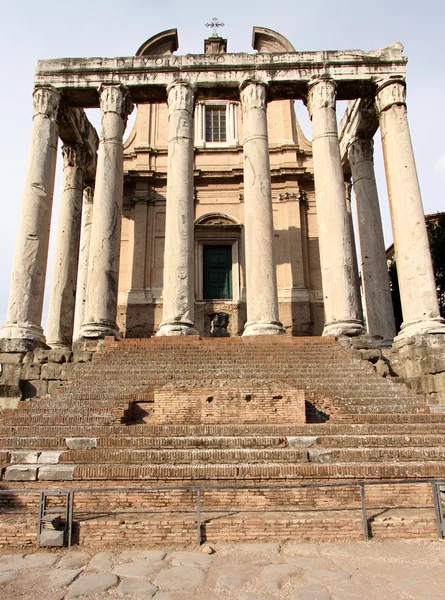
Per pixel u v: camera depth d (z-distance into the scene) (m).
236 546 5.72
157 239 23.61
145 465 7.44
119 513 6.46
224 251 24.02
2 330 14.43
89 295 15.12
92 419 9.80
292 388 10.19
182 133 16.61
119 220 16.17
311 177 24.36
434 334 13.80
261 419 9.97
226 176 24.25
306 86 17.42
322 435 8.89
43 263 15.58
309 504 6.82
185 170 16.28
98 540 5.86
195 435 8.93
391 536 5.98
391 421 9.88
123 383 11.56
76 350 14.33
